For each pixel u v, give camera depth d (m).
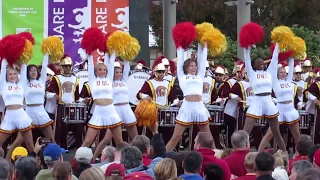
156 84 25.09
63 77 25.30
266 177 13.13
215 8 63.06
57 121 24.98
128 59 23.42
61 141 25.22
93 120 22.55
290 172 15.96
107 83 22.72
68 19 28.53
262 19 64.56
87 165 14.90
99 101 22.58
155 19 65.06
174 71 27.56
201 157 13.53
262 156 13.13
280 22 64.31
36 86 23.14
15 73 22.05
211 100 26.27
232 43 47.69
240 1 31.73
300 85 27.83
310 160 15.96
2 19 28.22
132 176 13.12
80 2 28.61
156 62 26.64
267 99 23.61
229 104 26.53
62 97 25.19
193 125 25.09
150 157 16.08
